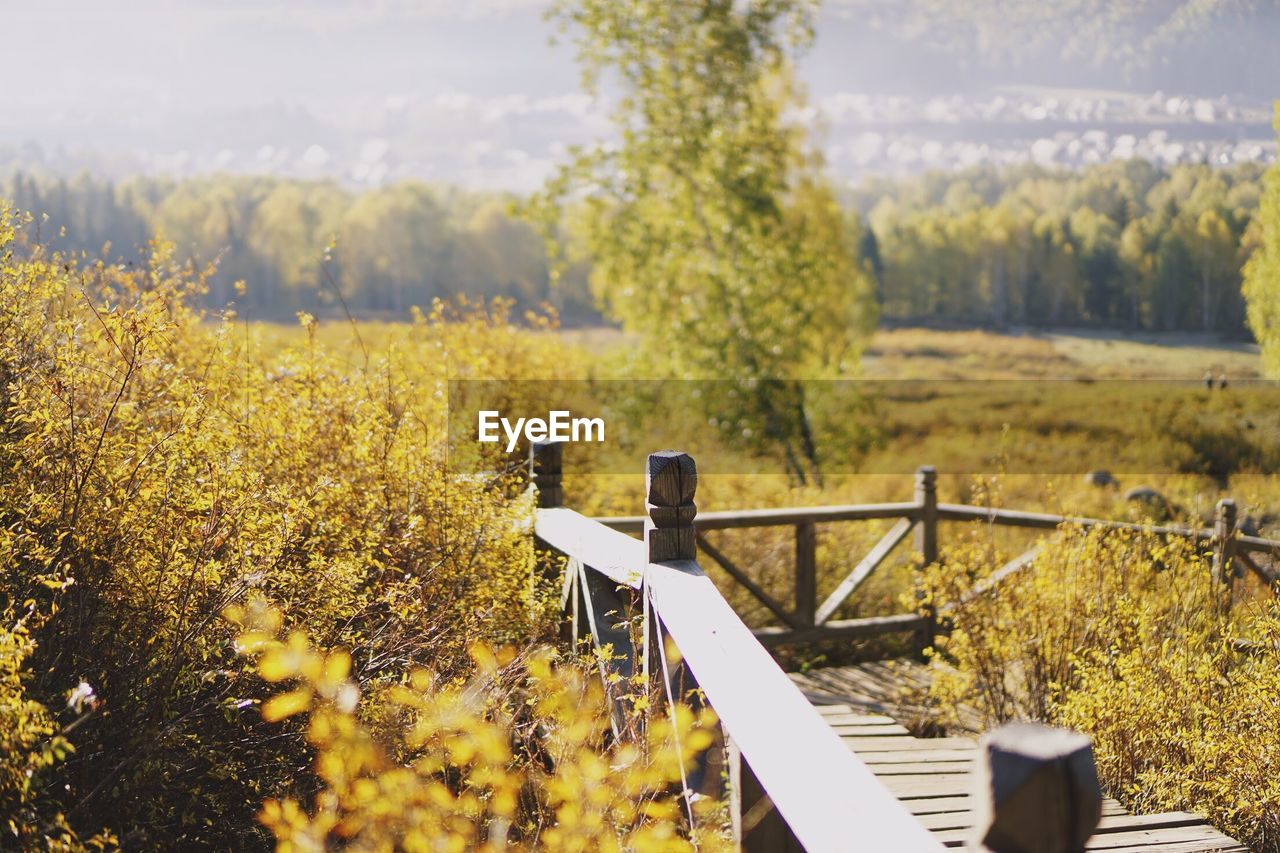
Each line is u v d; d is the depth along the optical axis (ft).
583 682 9.23
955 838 11.07
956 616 16.66
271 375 13.89
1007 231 241.14
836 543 25.54
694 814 8.19
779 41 50.37
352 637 10.07
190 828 9.04
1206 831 11.46
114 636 8.82
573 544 12.20
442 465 13.10
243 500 10.04
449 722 8.07
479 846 7.45
